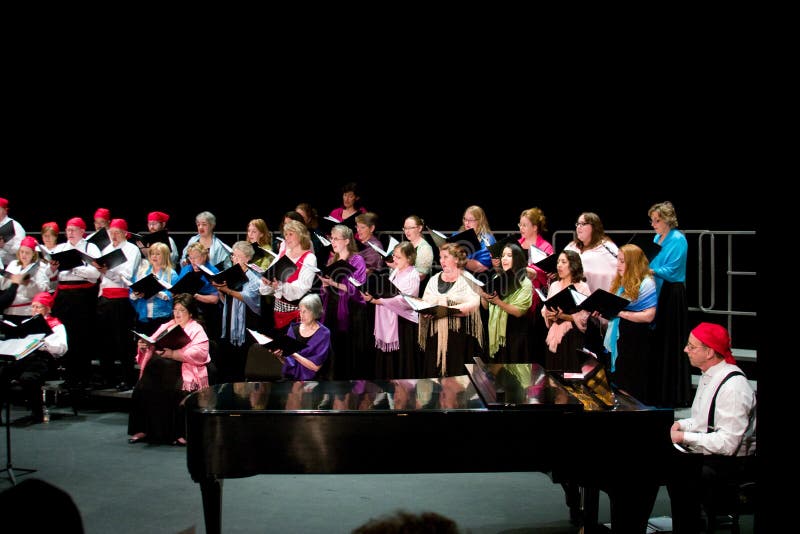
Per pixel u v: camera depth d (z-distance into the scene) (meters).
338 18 9.16
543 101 8.55
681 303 5.11
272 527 4.14
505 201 8.98
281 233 7.20
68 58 9.91
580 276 5.02
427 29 8.88
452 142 9.07
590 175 8.51
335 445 3.24
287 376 5.40
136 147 10.02
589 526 3.80
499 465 3.23
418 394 3.61
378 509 4.42
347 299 5.93
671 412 3.22
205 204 10.01
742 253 6.69
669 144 8.02
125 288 6.58
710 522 3.75
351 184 7.27
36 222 10.38
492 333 5.34
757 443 1.60
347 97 9.33
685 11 7.62
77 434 5.96
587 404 3.32
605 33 8.07
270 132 9.66
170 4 9.56
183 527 4.14
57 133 10.15
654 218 5.26
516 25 8.50
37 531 1.04
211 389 3.75
